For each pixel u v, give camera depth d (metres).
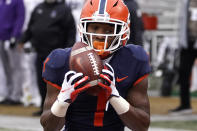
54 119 8.41
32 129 18.53
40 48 21.02
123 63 8.91
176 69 30.52
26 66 25.19
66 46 20.91
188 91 22.16
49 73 8.86
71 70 8.32
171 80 29.64
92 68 8.13
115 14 8.66
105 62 8.89
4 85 25.78
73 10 23.05
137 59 8.91
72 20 20.73
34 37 21.12
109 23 8.63
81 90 8.05
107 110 8.96
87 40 8.77
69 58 8.71
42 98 21.56
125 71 8.89
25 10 24.23
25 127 18.98
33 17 21.55
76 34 21.50
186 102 22.17
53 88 8.86
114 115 9.06
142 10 34.88
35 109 24.19
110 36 8.70
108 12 8.63
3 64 25.59
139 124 8.73
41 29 20.88
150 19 28.75
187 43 21.72
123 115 8.52
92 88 8.27
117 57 8.94
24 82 25.41
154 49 34.22
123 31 8.78
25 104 25.28
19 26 24.09
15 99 25.91
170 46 34.12
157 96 29.70
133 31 16.94
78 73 8.05
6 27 24.44
